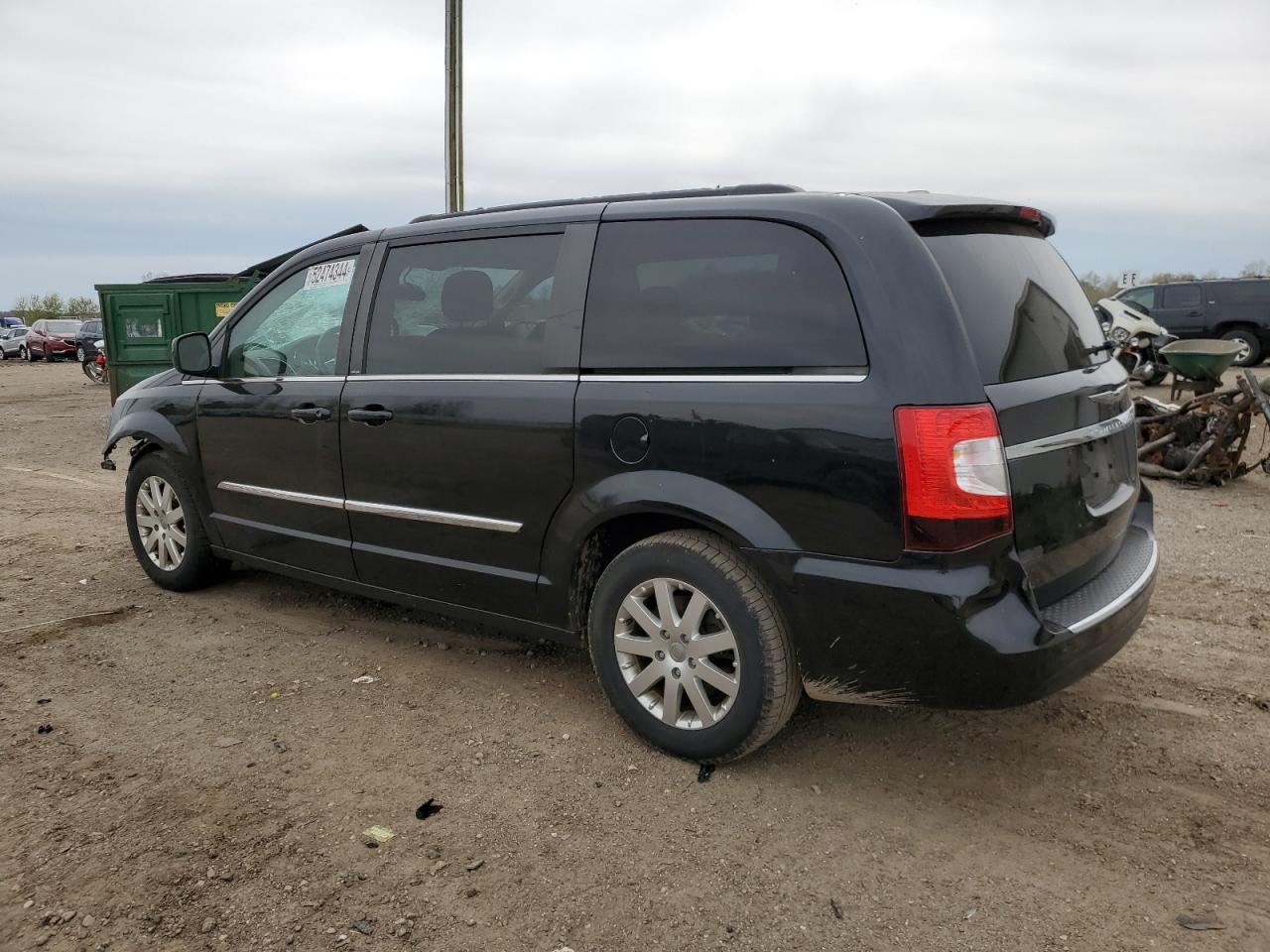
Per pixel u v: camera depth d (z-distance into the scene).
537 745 3.34
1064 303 3.24
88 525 6.73
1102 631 2.79
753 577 2.93
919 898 2.51
